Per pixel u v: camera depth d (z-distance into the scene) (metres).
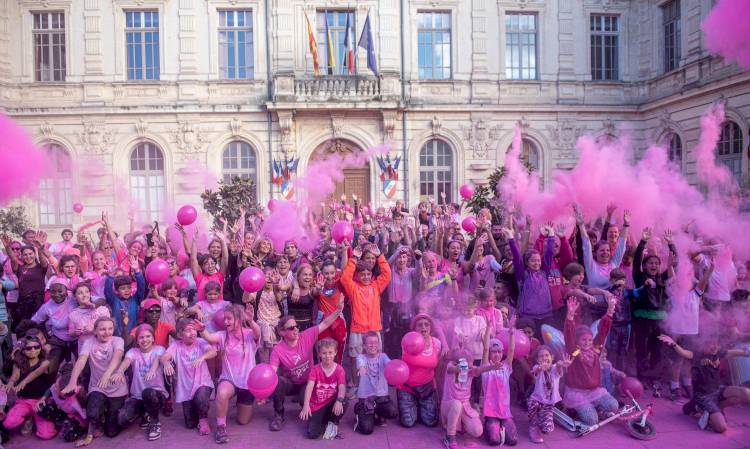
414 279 7.89
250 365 6.33
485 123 21.81
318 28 21.59
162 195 21.41
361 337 6.92
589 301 6.52
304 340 6.44
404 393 6.27
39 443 5.95
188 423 6.24
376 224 13.20
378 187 21.25
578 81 22.30
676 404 6.73
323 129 21.19
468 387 5.80
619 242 7.56
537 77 22.47
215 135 21.20
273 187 21.20
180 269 8.25
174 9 21.16
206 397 6.10
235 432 6.14
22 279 8.56
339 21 21.70
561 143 22.08
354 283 6.97
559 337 6.67
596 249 7.68
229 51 21.55
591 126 22.20
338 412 5.92
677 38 20.62
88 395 6.02
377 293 7.07
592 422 5.98
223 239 8.20
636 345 7.25
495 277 8.02
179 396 6.18
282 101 20.44
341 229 7.08
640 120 22.28
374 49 21.38
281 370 6.63
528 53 22.52
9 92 20.95
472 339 6.53
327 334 6.77
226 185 18.64
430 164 21.95
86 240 10.30
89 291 6.57
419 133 21.64
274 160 21.02
